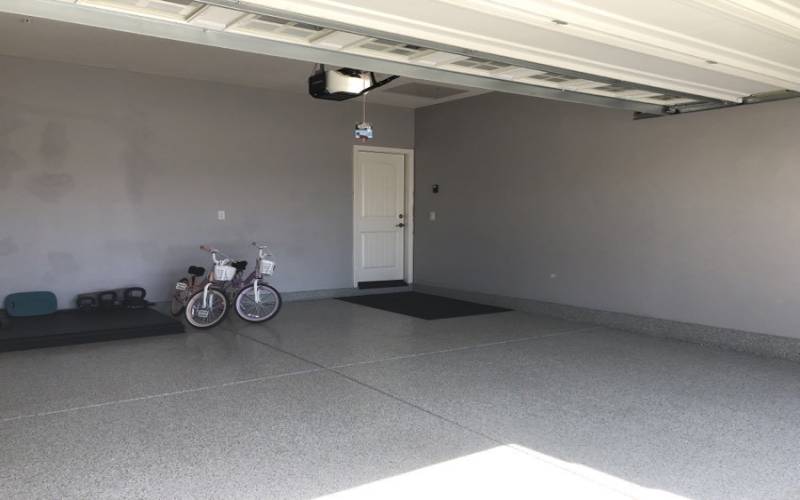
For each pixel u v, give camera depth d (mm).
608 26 3307
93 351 5316
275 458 3139
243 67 6520
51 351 5297
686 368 4898
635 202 6238
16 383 4379
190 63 6375
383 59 3965
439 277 8648
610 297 6508
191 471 2979
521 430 3551
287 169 7883
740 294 5465
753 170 5336
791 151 5098
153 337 5879
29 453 3184
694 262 5785
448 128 8391
